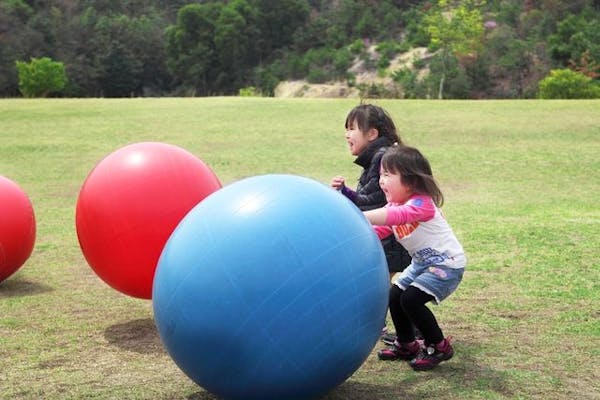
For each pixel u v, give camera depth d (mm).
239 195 3977
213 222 3889
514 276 7293
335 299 3775
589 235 9148
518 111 24703
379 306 3963
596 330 5621
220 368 3822
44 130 23188
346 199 4137
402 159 4598
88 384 4738
